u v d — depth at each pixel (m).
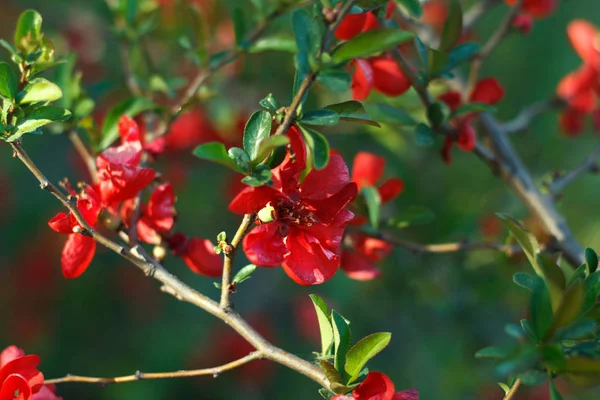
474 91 0.67
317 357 0.57
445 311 0.90
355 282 0.96
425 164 0.95
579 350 0.53
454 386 0.93
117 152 0.59
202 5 0.84
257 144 0.55
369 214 0.66
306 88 0.54
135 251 0.58
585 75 0.77
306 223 0.55
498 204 0.92
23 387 0.56
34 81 0.57
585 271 0.55
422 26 0.76
